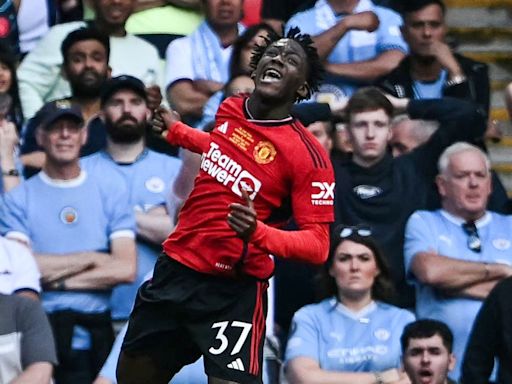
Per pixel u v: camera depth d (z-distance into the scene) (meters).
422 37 19.95
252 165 11.76
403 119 19.11
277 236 11.47
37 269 17.44
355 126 18.44
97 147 18.59
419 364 16.64
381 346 17.05
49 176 18.03
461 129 19.08
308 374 16.83
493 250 18.11
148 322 12.17
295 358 16.97
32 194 17.95
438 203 18.47
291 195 11.84
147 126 18.56
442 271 17.86
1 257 17.19
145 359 12.29
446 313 17.89
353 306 17.23
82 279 17.62
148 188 18.25
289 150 11.71
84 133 18.34
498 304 16.55
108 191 18.11
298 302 17.73
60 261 17.66
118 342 16.67
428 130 19.05
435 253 18.03
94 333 17.50
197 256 11.95
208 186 11.89
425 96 19.97
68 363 17.38
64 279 17.59
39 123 18.19
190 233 11.96
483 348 16.59
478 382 16.58
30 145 18.62
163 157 18.56
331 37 19.97
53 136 17.98
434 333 16.66
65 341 17.36
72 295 17.56
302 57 11.78
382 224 18.27
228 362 11.91
